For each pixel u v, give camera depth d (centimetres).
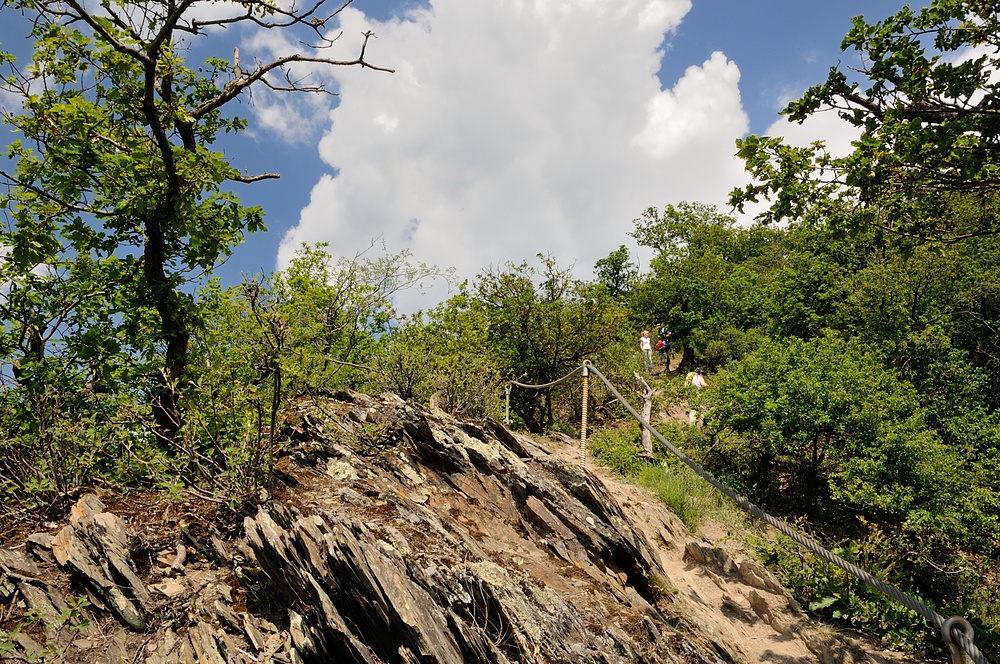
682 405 1778
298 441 580
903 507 909
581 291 1855
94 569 376
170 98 679
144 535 429
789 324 2116
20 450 478
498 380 1320
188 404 511
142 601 370
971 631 298
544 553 549
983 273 1652
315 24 686
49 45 659
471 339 1587
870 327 1677
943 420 1230
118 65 639
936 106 666
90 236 715
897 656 693
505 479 622
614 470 1262
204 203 678
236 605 380
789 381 1172
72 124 607
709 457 1313
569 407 1820
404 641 353
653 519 920
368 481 542
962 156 641
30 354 640
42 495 455
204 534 443
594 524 609
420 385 964
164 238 723
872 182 667
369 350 1007
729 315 2842
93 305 736
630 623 472
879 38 682
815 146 693
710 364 2558
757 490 1232
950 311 1656
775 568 855
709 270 3070
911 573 844
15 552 381
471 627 391
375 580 367
